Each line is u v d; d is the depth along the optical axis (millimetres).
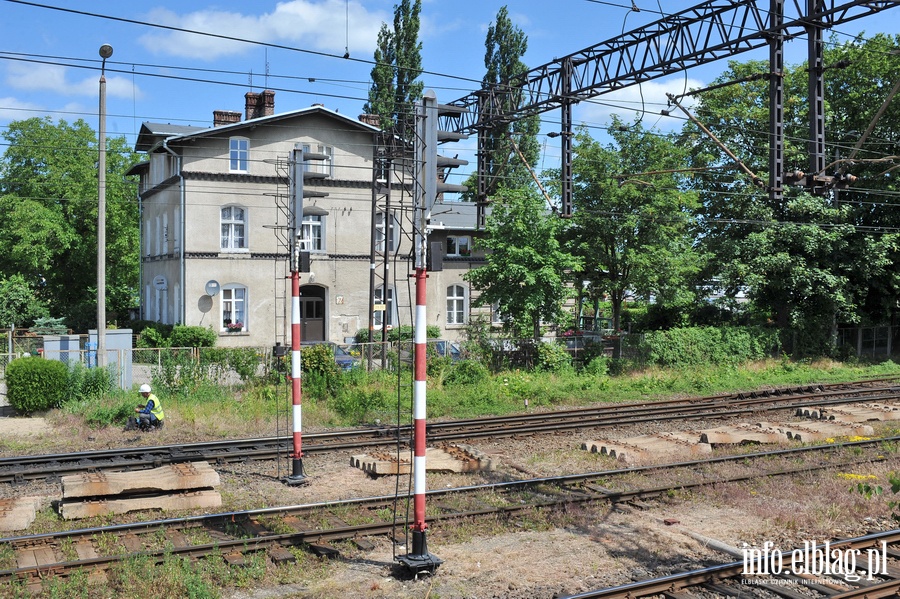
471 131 21359
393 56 46469
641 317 36938
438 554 10016
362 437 17672
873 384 27609
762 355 33000
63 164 45312
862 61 32812
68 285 48000
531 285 27234
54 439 16875
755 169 34906
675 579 8836
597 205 29516
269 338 34969
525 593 8758
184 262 33500
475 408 21688
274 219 34938
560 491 12961
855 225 33344
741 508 12195
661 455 15695
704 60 15500
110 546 9812
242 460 15172
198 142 33531
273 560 9539
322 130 35594
